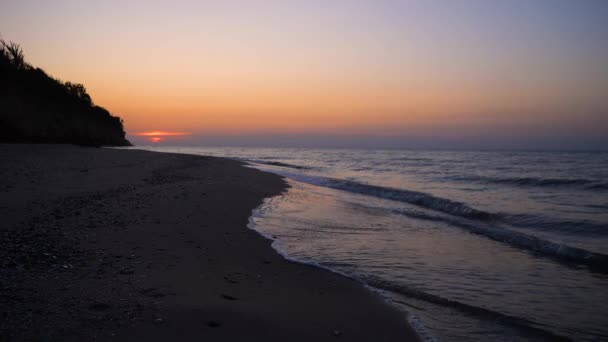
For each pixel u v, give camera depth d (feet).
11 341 8.97
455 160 156.25
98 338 9.59
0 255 14.85
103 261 15.53
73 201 26.78
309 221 29.84
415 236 26.48
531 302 15.57
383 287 16.53
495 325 13.32
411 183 64.23
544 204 41.96
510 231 27.89
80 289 12.50
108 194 31.07
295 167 105.19
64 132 119.55
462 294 16.24
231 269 16.78
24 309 10.73
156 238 19.79
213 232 22.82
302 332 11.50
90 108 184.34
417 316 13.78
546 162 141.28
